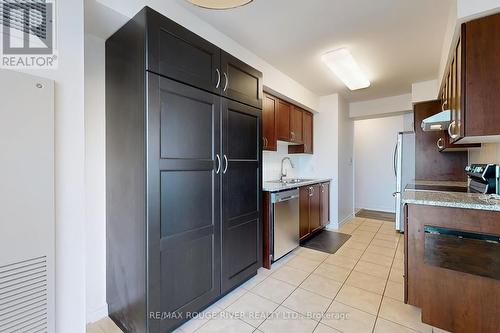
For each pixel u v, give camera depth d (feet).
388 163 17.88
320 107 13.84
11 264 3.25
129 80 5.03
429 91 11.07
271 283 7.29
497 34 4.68
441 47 8.11
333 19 6.62
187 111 5.39
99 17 4.92
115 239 5.54
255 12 6.30
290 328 5.33
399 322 5.49
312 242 11.01
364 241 11.13
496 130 4.68
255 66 8.68
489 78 4.75
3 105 3.20
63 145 3.84
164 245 4.90
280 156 12.86
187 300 5.39
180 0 5.79
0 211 3.16
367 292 6.75
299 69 9.98
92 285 5.71
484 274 4.79
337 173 13.41
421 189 7.79
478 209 4.82
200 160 5.68
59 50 3.84
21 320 3.33
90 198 5.66
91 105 5.64
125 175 5.16
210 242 5.99
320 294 6.68
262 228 8.01
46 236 3.57
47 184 3.59
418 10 6.19
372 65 9.51
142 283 4.70
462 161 10.53
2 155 3.18
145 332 4.63
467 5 4.83
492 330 4.72
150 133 4.65
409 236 5.59
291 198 9.39
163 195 4.90
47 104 3.62
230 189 6.59
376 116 14.94
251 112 7.37
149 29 4.64
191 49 5.49
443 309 5.19
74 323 3.92
